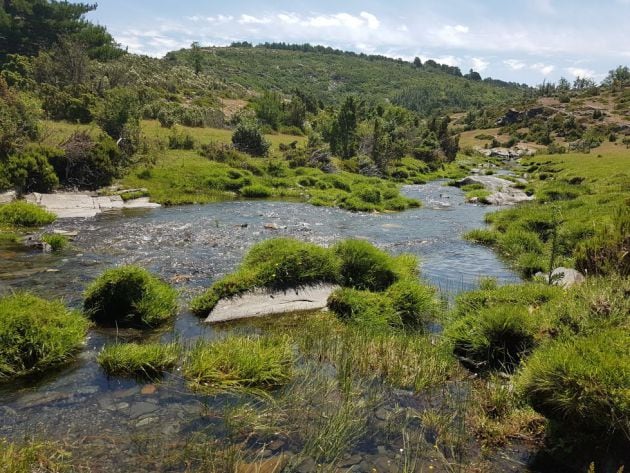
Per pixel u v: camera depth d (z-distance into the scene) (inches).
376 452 206.8
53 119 1546.5
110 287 361.4
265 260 438.3
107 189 1033.5
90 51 2928.2
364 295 400.2
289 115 2925.7
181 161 1337.4
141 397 245.3
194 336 334.6
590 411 195.2
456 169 2498.8
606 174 1633.9
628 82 6540.4
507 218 874.1
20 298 313.4
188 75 4033.0
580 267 461.7
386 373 281.0
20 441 203.8
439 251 668.1
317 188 1350.9
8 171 892.6
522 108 5767.7
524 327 303.9
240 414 229.5
